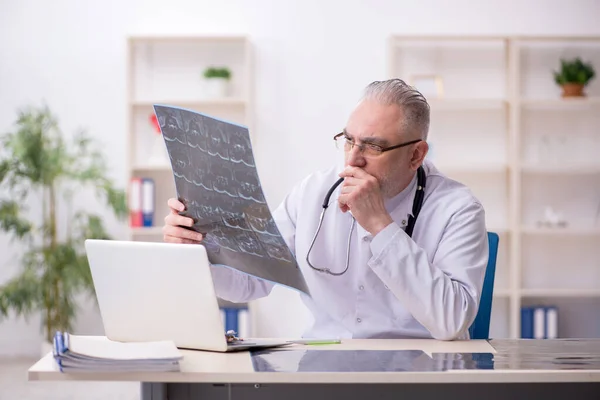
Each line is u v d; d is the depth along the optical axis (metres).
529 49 4.92
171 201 1.78
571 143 4.95
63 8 4.85
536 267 5.03
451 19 4.90
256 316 4.88
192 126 1.72
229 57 4.89
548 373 1.44
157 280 1.61
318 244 2.12
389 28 4.89
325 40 4.88
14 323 4.91
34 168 4.36
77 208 4.88
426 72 4.92
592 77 4.75
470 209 2.01
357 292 2.06
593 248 5.02
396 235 1.80
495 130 4.96
